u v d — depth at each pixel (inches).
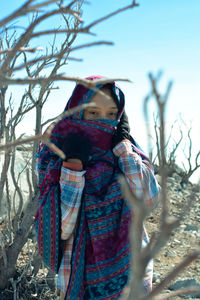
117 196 68.9
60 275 68.0
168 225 19.8
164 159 19.6
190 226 180.5
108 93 71.7
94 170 69.4
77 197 66.4
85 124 70.7
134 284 20.9
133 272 21.0
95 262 66.8
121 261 65.5
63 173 66.3
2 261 100.7
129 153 70.5
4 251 99.1
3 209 154.8
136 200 20.8
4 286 100.8
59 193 69.7
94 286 66.0
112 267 66.1
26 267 105.2
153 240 20.7
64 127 71.8
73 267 66.1
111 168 71.2
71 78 30.7
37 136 28.6
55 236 68.5
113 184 69.6
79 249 66.9
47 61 79.7
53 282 105.3
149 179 71.7
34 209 100.0
